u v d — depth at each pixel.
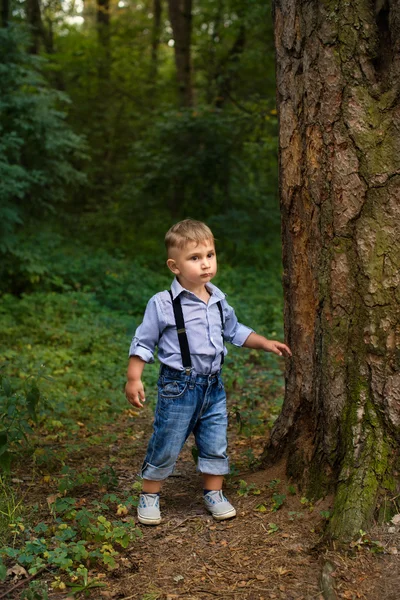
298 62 3.09
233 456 4.09
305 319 3.21
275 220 13.28
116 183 17.23
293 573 2.57
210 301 3.11
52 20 18.25
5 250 9.36
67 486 3.28
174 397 3.04
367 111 2.90
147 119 16.91
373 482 2.82
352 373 2.97
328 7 2.95
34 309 8.60
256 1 12.78
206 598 2.44
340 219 2.95
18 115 10.05
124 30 18.55
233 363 6.98
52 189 11.34
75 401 5.60
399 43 2.85
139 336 3.04
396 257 2.89
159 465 3.11
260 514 3.09
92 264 10.48
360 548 2.62
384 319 2.90
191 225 3.03
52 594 2.50
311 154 3.04
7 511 3.16
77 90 17.30
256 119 12.82
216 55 16.34
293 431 3.33
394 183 2.88
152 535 2.99
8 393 3.78
